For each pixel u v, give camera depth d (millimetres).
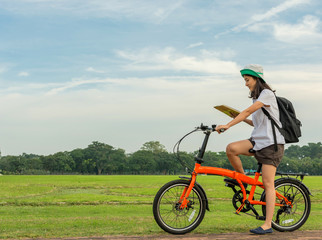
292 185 5020
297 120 4711
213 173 4742
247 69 4699
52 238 4227
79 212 8156
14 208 8719
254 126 4785
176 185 4660
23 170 181125
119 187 19562
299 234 4621
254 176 4852
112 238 4188
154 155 197875
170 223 4664
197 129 4695
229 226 5156
